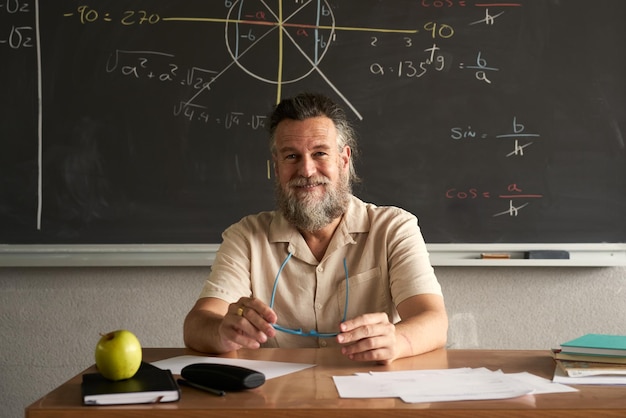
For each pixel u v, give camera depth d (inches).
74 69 91.7
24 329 93.7
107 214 91.7
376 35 91.7
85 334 93.7
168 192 91.7
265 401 41.1
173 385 42.4
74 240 91.6
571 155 91.1
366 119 91.6
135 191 91.7
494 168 91.4
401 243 67.0
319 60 91.7
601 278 92.7
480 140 91.4
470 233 91.4
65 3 91.7
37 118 91.5
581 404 39.8
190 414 39.6
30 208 91.4
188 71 91.7
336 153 67.1
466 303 93.3
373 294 67.7
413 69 91.5
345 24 91.6
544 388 43.3
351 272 67.9
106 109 91.7
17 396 93.8
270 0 91.6
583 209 91.0
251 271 68.6
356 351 49.9
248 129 91.7
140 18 91.7
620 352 48.4
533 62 91.4
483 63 91.4
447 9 91.6
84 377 45.0
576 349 49.4
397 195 91.6
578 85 91.0
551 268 92.8
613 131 91.0
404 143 91.6
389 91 91.6
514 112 91.3
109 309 93.7
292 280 67.9
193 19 91.7
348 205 69.1
